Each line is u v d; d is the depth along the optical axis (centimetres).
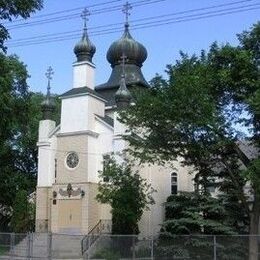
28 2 2073
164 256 2984
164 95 2700
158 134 2877
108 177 4288
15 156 6281
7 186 5947
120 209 4084
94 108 5062
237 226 3650
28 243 3139
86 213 4728
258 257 2781
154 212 4728
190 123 2664
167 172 4988
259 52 2811
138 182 4228
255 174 2502
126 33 6088
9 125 2852
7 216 6078
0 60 2453
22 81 4744
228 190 3434
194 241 3025
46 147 5162
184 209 3728
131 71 5953
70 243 4009
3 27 2119
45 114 5372
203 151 2798
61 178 4944
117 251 3084
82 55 5231
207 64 2839
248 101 2573
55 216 4869
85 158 4875
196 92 2606
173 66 2823
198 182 3300
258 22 2823
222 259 2900
